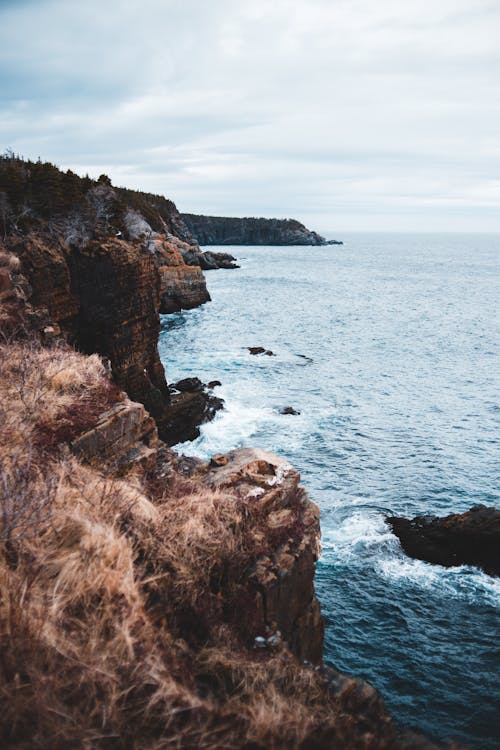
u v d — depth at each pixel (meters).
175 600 4.27
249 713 3.38
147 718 3.03
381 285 117.38
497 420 32.22
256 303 84.62
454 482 23.77
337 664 13.68
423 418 32.41
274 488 6.25
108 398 7.34
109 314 26.94
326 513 21.02
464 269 173.38
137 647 3.52
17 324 11.79
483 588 16.62
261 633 4.54
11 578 3.67
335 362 46.72
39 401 6.52
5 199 26.14
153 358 30.78
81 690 3.05
